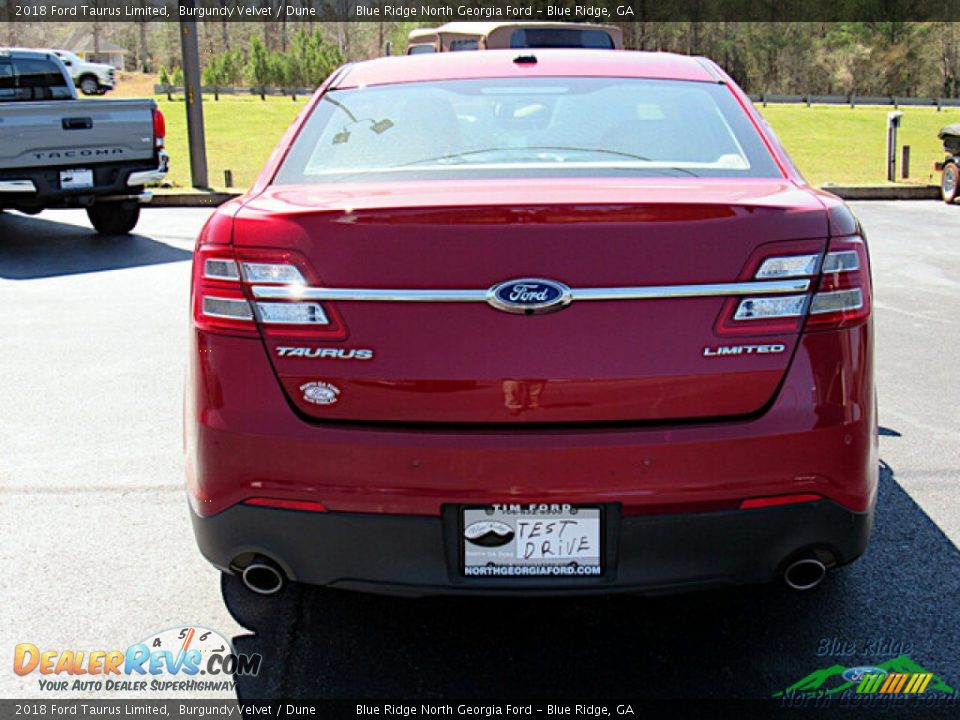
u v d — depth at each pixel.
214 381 2.30
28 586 3.08
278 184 2.69
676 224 2.21
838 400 2.26
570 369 2.19
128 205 10.48
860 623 2.84
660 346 2.20
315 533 2.28
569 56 3.42
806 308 2.24
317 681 2.58
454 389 2.21
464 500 2.22
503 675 2.60
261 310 2.26
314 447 2.23
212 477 2.31
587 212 2.20
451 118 2.97
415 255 2.20
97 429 4.54
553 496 2.21
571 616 2.90
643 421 2.22
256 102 45.12
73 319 6.66
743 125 2.95
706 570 2.29
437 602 3.00
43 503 3.71
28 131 9.13
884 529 3.45
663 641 2.76
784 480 2.24
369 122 2.98
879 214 12.77
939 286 7.82
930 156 22.08
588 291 2.18
